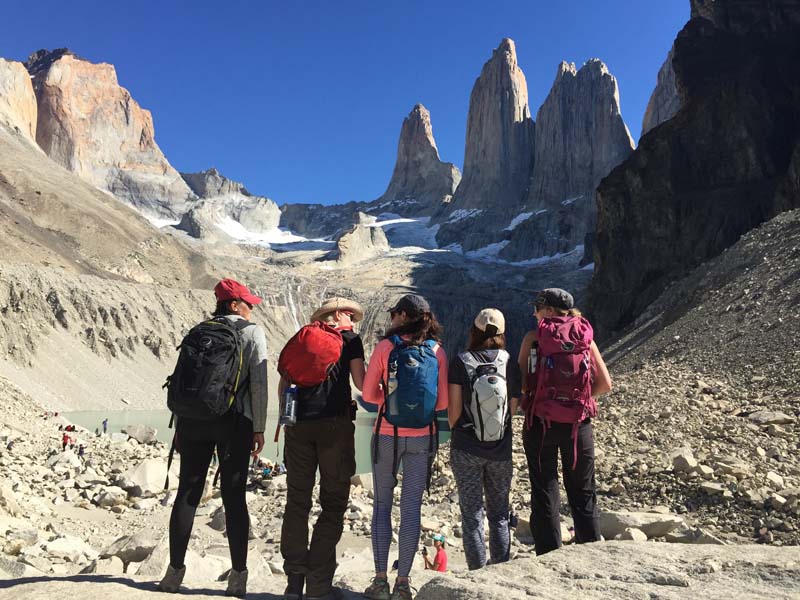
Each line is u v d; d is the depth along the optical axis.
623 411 19.12
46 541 11.09
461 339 192.12
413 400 4.93
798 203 68.75
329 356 4.91
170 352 124.31
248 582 5.59
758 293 31.45
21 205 161.50
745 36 93.31
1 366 83.94
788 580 3.55
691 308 41.44
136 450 30.31
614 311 84.69
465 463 5.66
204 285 176.38
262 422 5.04
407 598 4.85
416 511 5.05
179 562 4.84
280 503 16.64
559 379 5.57
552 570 4.07
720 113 86.00
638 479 12.88
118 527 14.97
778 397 17.44
